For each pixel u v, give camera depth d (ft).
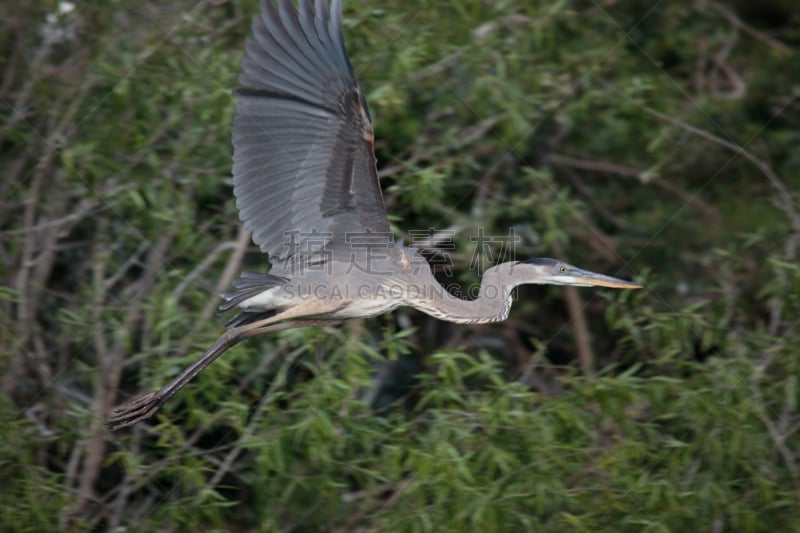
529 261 31.58
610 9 42.78
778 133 44.29
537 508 30.04
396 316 39.81
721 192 43.39
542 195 37.81
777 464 32.58
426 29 36.06
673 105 42.45
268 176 24.73
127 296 34.96
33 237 35.68
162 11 36.65
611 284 31.76
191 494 34.47
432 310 29.45
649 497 29.84
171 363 30.91
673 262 42.22
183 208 34.04
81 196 36.58
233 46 37.78
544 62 39.73
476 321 30.42
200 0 35.83
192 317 33.37
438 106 37.81
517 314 41.75
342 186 25.13
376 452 34.22
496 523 28.73
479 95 36.81
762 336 33.68
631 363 39.65
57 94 36.68
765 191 43.29
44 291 36.47
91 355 35.50
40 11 37.47
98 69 35.73
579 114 39.73
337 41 24.00
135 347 37.50
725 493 30.71
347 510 34.30
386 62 36.01
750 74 46.01
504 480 29.94
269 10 24.07
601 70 40.09
